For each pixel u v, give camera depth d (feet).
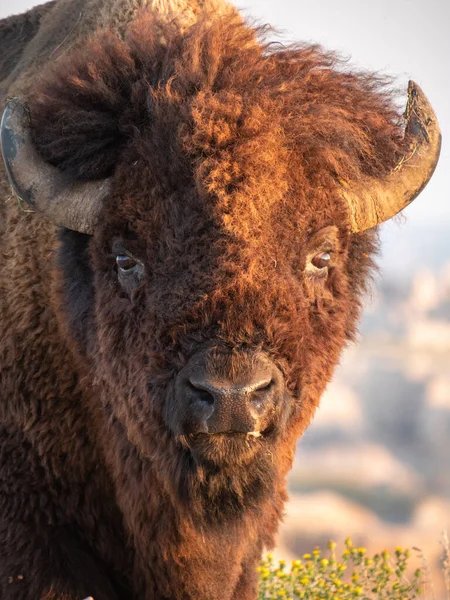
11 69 75.41
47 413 62.59
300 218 54.34
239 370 50.93
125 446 60.95
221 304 51.88
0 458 62.28
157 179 54.60
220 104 54.44
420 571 77.30
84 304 60.18
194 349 52.06
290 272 53.93
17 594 59.11
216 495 55.16
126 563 63.36
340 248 57.88
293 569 76.64
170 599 61.72
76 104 58.85
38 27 76.74
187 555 60.54
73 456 62.64
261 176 53.36
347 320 61.93
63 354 62.80
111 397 59.47
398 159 60.23
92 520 63.10
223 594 61.93
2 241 65.36
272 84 56.80
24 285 63.46
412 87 61.31
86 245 59.88
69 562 60.70
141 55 59.62
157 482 59.72
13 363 63.10
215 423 50.83
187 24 66.03
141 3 68.18
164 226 54.03
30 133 58.29
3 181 66.54
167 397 53.62
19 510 61.67
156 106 55.67
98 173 57.36
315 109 56.54
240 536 57.67
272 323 52.37
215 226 52.54
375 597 78.54
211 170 53.06
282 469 59.41
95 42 63.46
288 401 53.98
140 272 55.52
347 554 77.77
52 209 57.77
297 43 62.44
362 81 62.85
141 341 55.21
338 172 56.59
